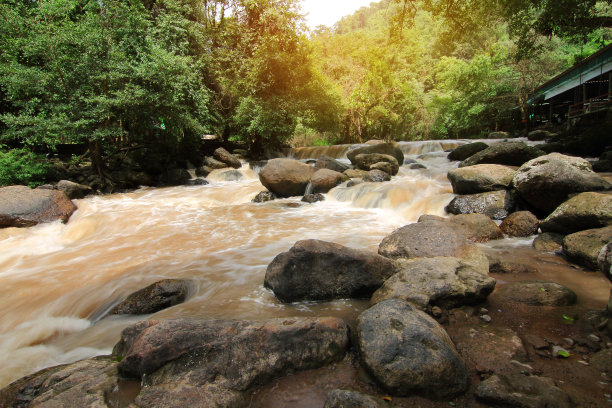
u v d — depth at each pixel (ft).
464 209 22.04
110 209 32.09
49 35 35.83
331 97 65.05
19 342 11.39
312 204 31.32
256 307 11.91
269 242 20.85
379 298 10.92
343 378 7.93
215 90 63.21
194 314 11.62
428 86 162.20
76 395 7.25
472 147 45.62
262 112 55.31
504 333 9.24
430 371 7.09
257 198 33.91
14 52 36.81
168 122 43.16
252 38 60.34
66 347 10.82
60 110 36.83
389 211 27.14
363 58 106.73
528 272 13.62
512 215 19.61
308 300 12.19
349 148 67.56
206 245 21.02
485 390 6.94
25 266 19.10
